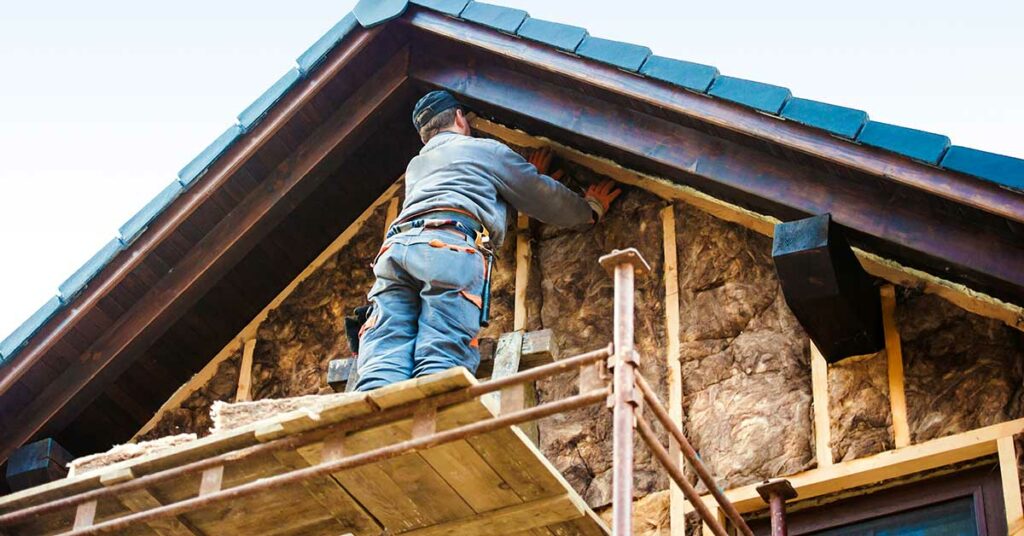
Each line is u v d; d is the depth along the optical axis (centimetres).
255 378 940
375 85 922
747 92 756
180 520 736
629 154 845
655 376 826
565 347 858
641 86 795
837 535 764
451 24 887
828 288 736
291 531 740
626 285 641
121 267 889
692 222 862
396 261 768
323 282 962
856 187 746
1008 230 697
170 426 945
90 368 905
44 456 894
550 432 833
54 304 884
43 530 764
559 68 828
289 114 894
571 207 855
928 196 709
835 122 725
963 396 745
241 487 666
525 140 933
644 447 809
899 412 757
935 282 779
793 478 765
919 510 752
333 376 855
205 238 911
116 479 707
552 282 888
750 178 778
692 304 838
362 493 702
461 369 640
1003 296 746
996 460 735
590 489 805
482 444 660
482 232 795
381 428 666
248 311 959
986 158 684
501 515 705
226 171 891
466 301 761
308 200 938
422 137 872
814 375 788
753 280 830
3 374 884
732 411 796
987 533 722
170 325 921
